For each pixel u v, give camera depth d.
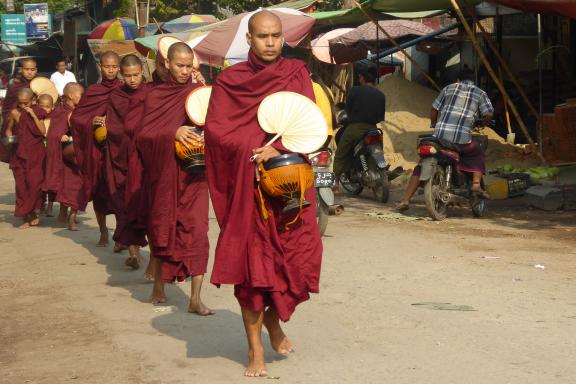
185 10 43.16
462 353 7.04
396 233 12.84
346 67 28.31
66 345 7.56
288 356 7.06
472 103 13.77
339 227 13.51
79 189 14.20
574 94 22.86
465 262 10.60
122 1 41.59
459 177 13.93
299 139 6.27
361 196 17.19
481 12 20.97
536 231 12.76
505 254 11.05
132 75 11.38
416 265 10.51
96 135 12.00
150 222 8.65
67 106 14.42
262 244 6.25
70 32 47.22
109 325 8.21
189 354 7.22
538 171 16.50
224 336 7.79
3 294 9.64
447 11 21.62
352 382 6.39
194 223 8.52
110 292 9.69
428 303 8.67
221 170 6.38
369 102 16.20
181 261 8.56
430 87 29.19
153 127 8.66
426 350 7.15
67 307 8.98
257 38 6.39
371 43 25.00
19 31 59.28
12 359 7.18
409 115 22.45
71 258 11.78
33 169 14.57
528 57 25.84
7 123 14.95
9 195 19.61
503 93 18.17
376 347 7.27
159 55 9.67
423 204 15.89
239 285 6.35
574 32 22.92
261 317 6.53
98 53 33.59
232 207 6.26
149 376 6.64
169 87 8.77
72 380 6.59
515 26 25.81
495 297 8.85
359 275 10.04
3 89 44.19
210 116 6.41
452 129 13.70
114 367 6.88
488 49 25.39
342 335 7.64
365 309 8.52
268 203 6.26
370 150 16.12
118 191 10.96
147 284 10.12
